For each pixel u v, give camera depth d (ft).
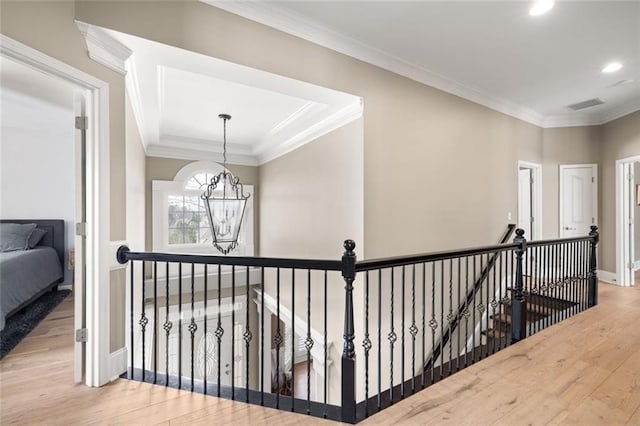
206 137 16.75
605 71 10.90
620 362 7.46
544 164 16.37
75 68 5.87
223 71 7.66
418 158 10.83
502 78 11.40
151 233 16.84
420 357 10.95
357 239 10.04
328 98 9.53
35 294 10.89
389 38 8.83
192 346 6.42
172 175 17.63
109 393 6.22
